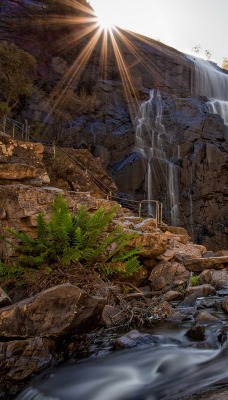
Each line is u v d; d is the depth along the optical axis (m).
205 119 28.67
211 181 26.25
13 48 21.53
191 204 25.53
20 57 21.66
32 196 8.08
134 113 29.06
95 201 9.89
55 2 29.84
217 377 3.86
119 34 33.22
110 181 18.53
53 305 4.65
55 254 7.02
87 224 7.34
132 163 24.94
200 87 35.81
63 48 29.83
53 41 29.55
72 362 4.57
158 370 4.19
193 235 25.11
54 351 4.59
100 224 7.39
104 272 7.43
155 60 34.06
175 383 3.86
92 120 27.33
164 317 6.15
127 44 33.25
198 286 7.90
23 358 4.29
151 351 4.66
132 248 8.46
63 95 27.16
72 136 24.81
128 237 7.61
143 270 8.67
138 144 27.66
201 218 25.67
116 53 32.38
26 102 24.38
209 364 4.17
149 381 4.00
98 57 31.48
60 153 16.08
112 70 31.88
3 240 7.66
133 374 4.16
